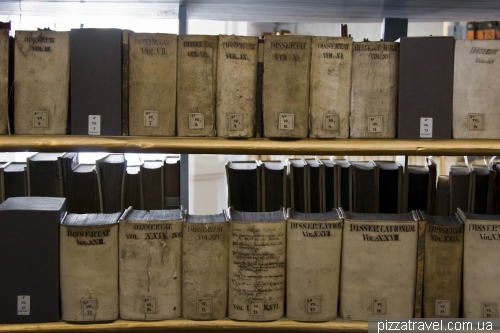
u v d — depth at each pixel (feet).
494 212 4.80
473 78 4.21
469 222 4.29
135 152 4.20
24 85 4.19
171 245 4.32
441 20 6.21
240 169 4.79
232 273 4.36
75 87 4.19
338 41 4.22
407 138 4.26
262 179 4.81
